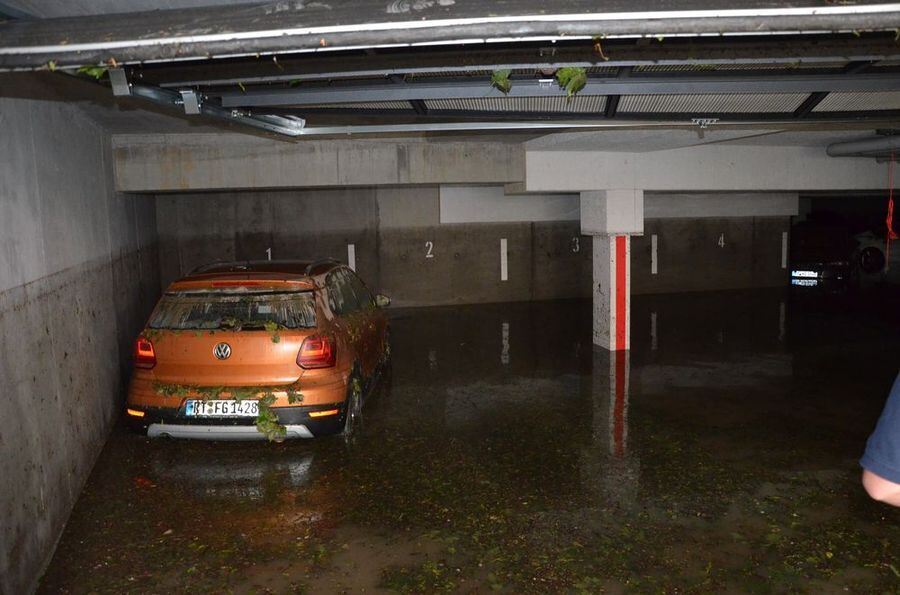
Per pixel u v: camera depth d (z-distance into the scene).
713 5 2.13
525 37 2.20
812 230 16.56
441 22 2.20
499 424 6.85
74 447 5.09
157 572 4.14
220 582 4.03
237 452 6.11
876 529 4.59
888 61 4.21
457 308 13.91
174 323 5.93
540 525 4.69
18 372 3.83
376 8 2.24
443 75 4.61
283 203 13.27
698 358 9.59
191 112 4.85
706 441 6.29
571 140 8.41
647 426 6.73
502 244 14.34
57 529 4.48
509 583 3.99
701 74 4.46
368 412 7.27
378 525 4.72
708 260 15.81
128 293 8.26
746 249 16.02
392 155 9.30
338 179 9.16
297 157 9.05
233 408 5.65
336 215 13.48
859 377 8.46
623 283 9.98
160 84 4.37
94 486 5.39
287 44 2.30
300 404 5.70
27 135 4.49
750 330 11.48
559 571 4.11
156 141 8.54
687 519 4.75
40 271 4.47
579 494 5.18
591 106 5.59
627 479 5.45
